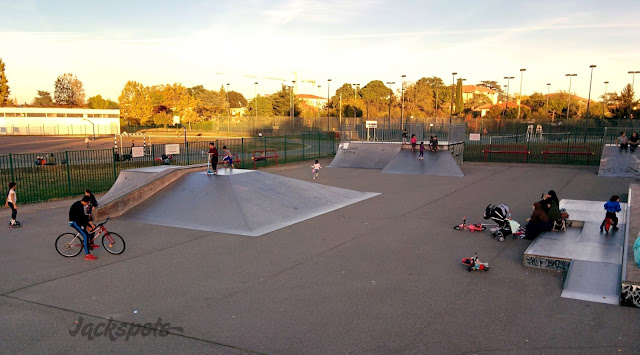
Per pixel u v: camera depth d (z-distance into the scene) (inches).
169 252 396.5
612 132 1748.3
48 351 223.9
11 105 3444.9
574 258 346.6
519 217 546.0
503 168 1096.2
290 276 335.3
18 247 409.7
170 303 284.0
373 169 1119.6
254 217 509.7
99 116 2928.2
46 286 313.4
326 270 349.1
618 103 2950.3
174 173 614.5
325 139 2284.7
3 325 253.3
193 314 267.7
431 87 4210.1
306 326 251.9
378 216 552.7
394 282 323.3
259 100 3909.9
